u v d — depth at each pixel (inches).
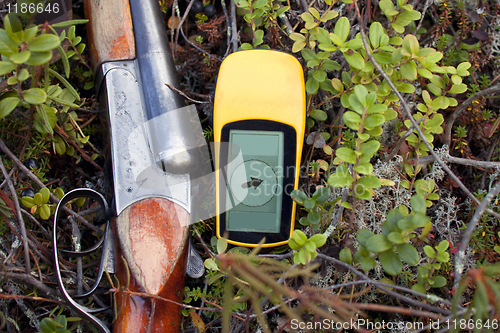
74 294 12.3
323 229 12.1
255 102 12.5
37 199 11.9
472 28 13.9
